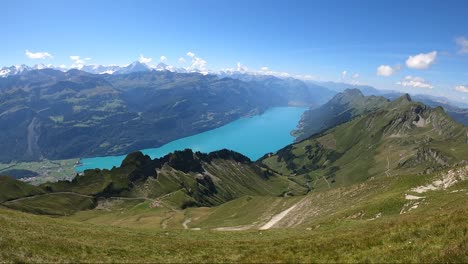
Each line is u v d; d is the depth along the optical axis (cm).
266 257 3369
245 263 3272
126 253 4069
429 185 8719
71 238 4653
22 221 5175
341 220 7400
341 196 11419
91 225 6656
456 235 2855
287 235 5738
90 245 4238
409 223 3559
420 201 6944
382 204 7369
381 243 3175
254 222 13625
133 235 5456
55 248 3891
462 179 8138
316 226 7038
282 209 14050
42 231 4762
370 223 5488
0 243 3681
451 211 3788
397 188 9438
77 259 3669
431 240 2900
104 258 3797
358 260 2848
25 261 3384
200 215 19925
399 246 2955
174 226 17900
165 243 4769
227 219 16488
